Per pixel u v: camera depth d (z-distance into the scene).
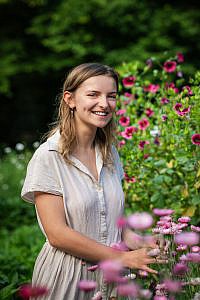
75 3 12.78
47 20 13.59
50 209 2.46
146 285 2.62
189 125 3.79
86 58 13.27
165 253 2.45
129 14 12.61
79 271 2.49
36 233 6.05
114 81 2.61
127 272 2.59
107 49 12.79
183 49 11.97
